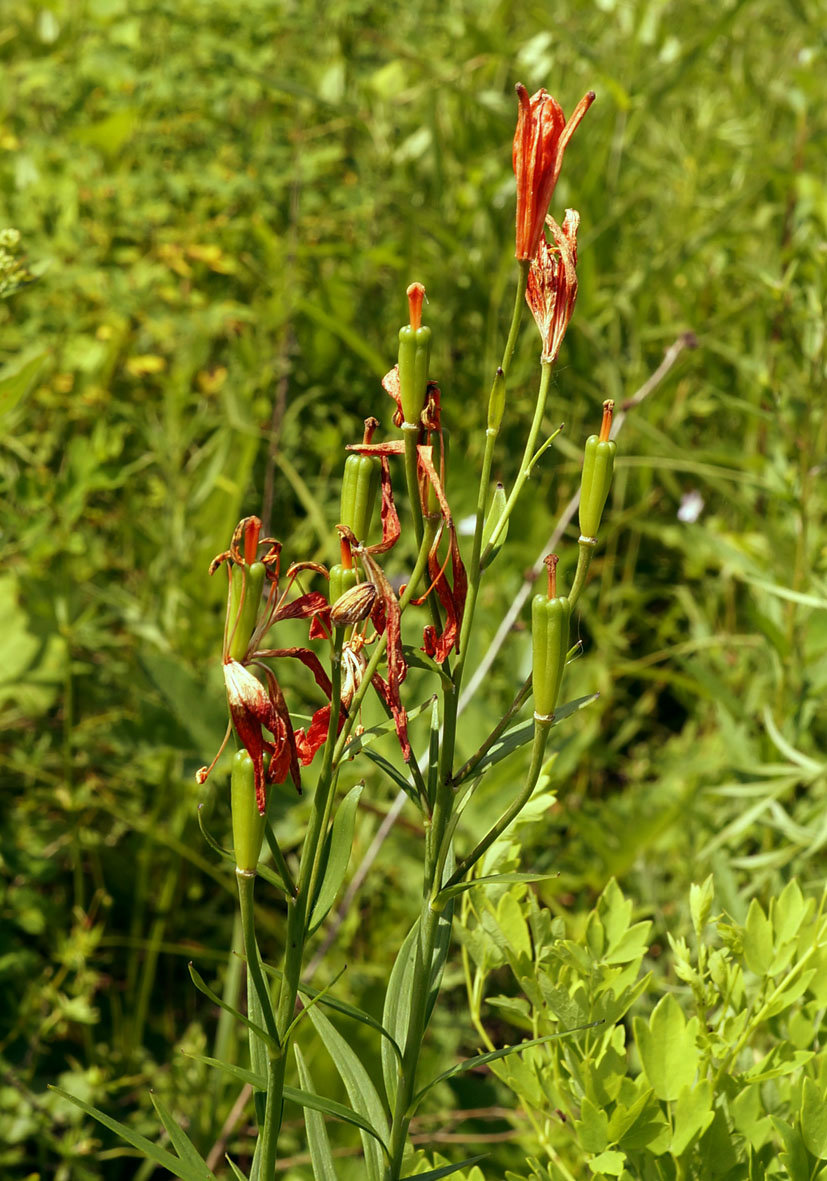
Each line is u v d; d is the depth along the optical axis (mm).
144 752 1264
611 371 1641
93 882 1368
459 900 754
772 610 1232
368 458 571
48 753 1370
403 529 1547
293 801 1280
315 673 576
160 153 1917
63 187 1750
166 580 1468
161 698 1302
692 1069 676
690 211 1944
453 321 1891
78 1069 1146
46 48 2232
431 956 611
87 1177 1078
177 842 1252
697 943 708
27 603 1352
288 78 1978
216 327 1662
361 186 1924
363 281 1898
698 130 1987
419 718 1275
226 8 1968
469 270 1767
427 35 2221
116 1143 1134
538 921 729
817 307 1204
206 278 1904
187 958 1305
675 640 1664
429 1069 1133
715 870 981
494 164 1908
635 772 1465
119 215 1764
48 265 931
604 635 1528
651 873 1183
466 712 1293
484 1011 1205
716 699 1188
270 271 1785
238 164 1856
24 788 1395
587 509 557
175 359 1772
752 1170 674
